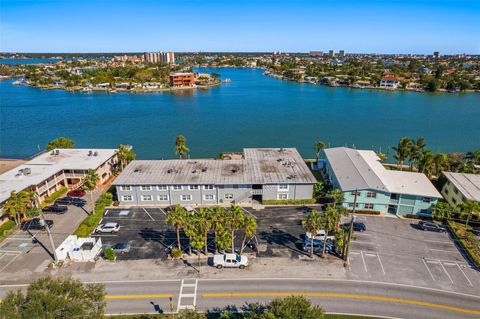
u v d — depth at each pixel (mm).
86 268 48938
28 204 60688
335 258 51656
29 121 156000
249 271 48562
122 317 40250
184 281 46406
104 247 53781
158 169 73312
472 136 133625
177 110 184000
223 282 46250
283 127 146750
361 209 66688
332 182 75938
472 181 70688
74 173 76438
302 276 47594
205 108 190000
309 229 48219
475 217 62406
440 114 173500
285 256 52062
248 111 181750
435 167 80500
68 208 66500
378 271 48781
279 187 68125
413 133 137375
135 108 189625
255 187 69125
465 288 45719
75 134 134625
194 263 50188
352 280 46844
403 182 68938
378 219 63750
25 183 66125
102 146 119938
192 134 135375
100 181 78750
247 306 42000
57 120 158375
